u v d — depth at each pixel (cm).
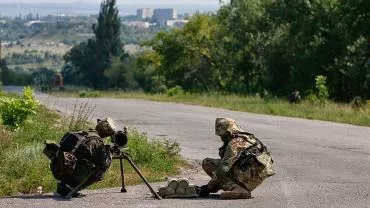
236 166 1029
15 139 1606
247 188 1035
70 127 1859
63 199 1026
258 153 1030
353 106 3422
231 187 1034
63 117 2384
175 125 2503
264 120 2759
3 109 1784
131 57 13325
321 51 5338
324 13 5369
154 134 2175
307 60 5384
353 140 2003
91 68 13862
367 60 4922
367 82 4859
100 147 1034
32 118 2022
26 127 1784
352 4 5156
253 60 6494
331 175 1338
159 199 1034
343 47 5231
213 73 7400
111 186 1198
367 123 2578
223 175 1028
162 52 8256
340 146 1848
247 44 6519
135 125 2489
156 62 10144
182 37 7975
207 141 1998
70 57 14412
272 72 5878
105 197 1053
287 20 5953
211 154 1714
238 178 1030
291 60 5688
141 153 1458
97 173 1036
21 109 1786
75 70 14212
